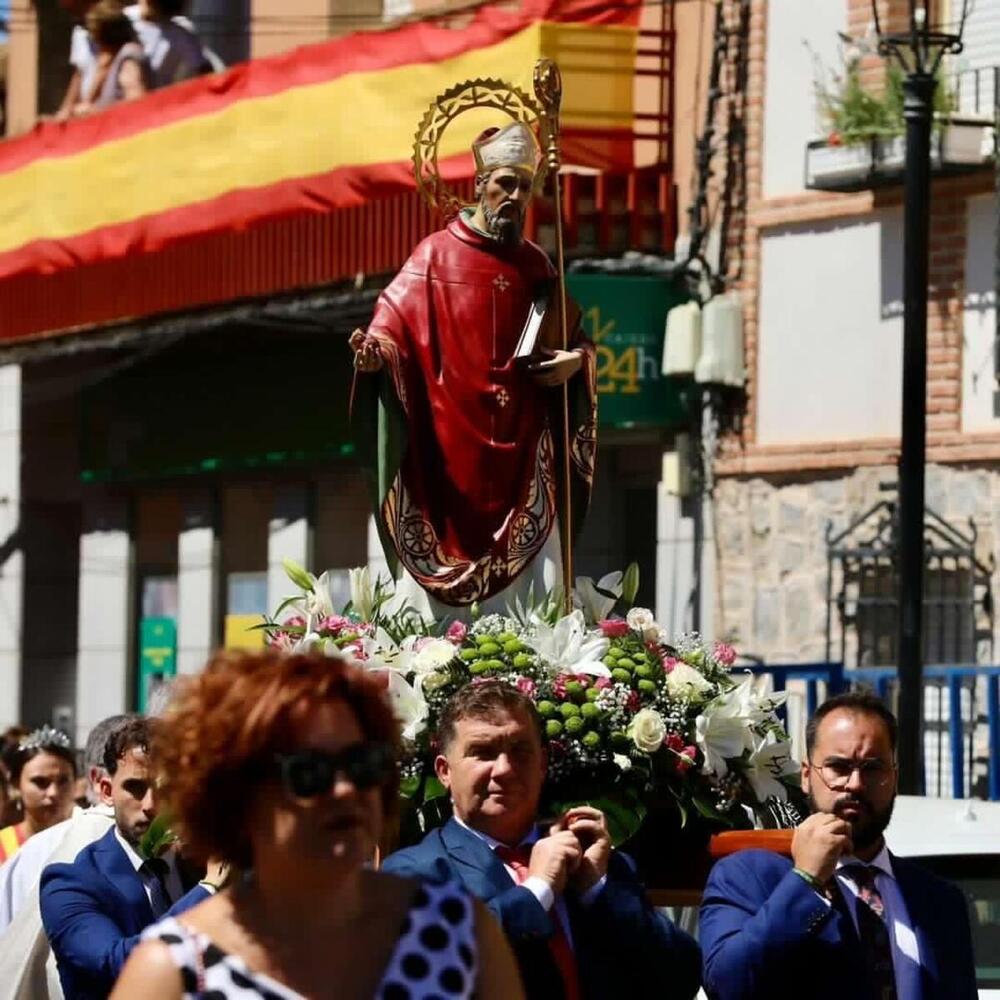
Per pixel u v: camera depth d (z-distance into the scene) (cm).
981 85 2283
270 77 2678
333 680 562
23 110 3409
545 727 959
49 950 1030
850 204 2384
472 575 1159
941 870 1019
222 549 3144
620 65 2484
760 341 2461
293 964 550
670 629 2544
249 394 3012
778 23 2450
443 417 1168
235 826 563
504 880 802
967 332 2294
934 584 2283
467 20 2750
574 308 1202
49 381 3375
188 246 2838
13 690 3403
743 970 786
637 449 2598
